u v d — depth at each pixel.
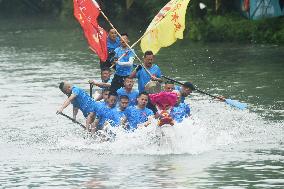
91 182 28.20
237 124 39.72
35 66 72.19
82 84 57.66
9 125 41.62
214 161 31.34
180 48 82.56
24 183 28.47
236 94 49.88
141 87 39.88
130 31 106.38
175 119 35.16
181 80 57.88
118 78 41.56
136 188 27.06
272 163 30.73
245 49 77.25
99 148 34.84
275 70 60.84
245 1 88.62
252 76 58.19
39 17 153.25
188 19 92.81
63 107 37.16
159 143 33.94
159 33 41.22
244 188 26.77
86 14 40.12
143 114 35.88
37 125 41.56
